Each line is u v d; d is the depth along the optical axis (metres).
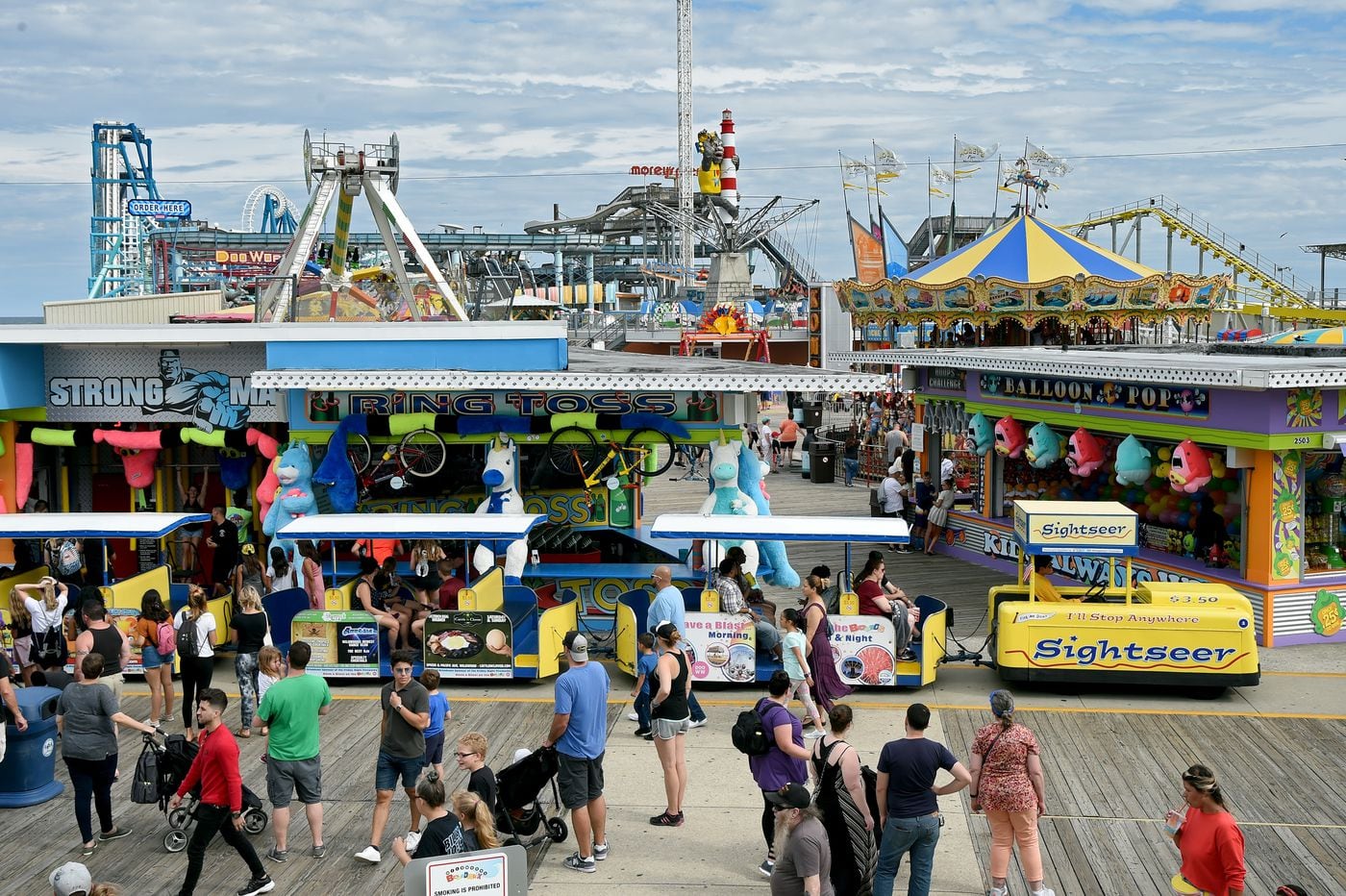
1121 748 12.66
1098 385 19.17
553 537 18.42
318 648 14.84
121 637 12.40
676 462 36.94
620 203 96.44
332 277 25.77
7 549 17.83
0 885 9.66
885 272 46.41
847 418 48.66
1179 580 17.69
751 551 17.09
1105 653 14.07
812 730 13.02
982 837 10.55
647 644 11.01
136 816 11.13
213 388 18.11
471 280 81.81
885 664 14.36
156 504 19.53
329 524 14.88
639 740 12.95
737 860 10.09
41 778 11.52
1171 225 54.31
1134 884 9.65
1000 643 14.26
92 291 91.06
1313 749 12.64
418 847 7.98
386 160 23.16
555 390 16.91
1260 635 16.47
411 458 17.34
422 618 14.77
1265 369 15.66
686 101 95.38
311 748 10.11
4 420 17.95
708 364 18.80
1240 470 17.05
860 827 8.61
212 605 15.27
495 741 12.84
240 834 9.43
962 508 23.84
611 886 9.63
